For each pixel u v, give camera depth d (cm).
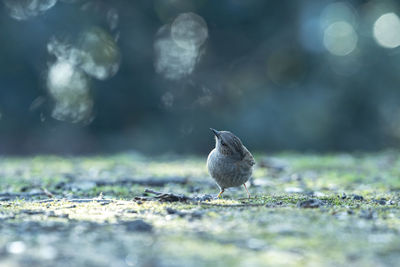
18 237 428
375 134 2048
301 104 1939
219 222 486
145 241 415
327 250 395
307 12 1906
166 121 2069
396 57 1988
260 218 505
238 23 2055
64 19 1847
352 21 2005
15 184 865
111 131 2070
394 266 361
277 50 2058
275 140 1909
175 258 373
